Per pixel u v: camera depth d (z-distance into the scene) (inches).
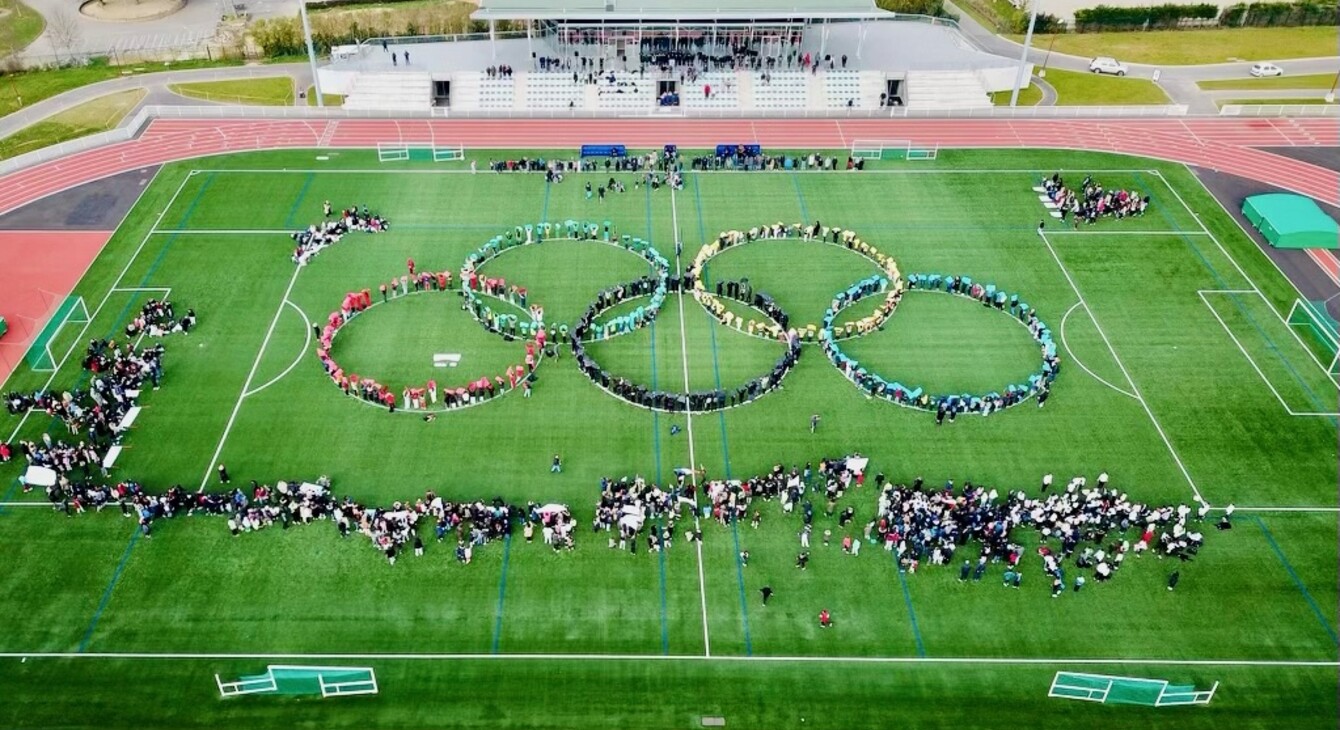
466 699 2158.0
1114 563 2456.9
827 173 3986.2
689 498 2576.3
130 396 2854.3
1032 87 4704.7
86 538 2476.6
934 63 4677.7
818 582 2418.8
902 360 3080.7
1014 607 2370.8
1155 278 3447.3
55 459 2620.6
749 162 3996.1
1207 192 3912.4
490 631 2293.3
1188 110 4498.0
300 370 2989.7
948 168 4037.9
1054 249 3582.7
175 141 4126.5
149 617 2305.6
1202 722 2145.7
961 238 3629.4
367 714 2123.5
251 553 2452.0
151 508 2497.5
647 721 2124.8
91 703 2129.7
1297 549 2524.6
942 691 2194.9
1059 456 2760.8
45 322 3144.7
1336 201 3880.4
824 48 4771.2
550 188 3850.9
